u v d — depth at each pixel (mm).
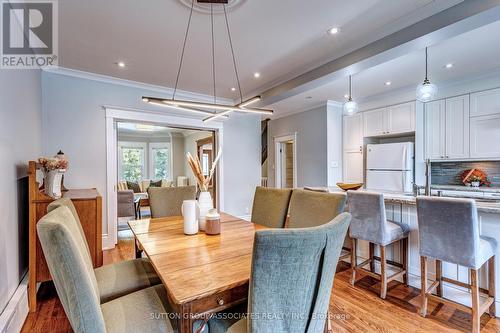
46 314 2066
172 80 3928
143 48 2871
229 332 1144
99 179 3723
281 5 2123
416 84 4168
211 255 1437
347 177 5312
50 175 2223
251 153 5402
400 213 2631
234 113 5184
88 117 3664
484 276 2100
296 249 907
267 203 2475
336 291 2457
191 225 1849
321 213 1969
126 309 1275
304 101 5195
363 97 4918
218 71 3566
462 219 1806
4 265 1774
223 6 2131
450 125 4047
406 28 2387
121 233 4695
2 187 1767
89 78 3662
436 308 2160
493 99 3598
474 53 3043
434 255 1973
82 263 967
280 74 3668
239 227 2074
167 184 8531
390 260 2727
